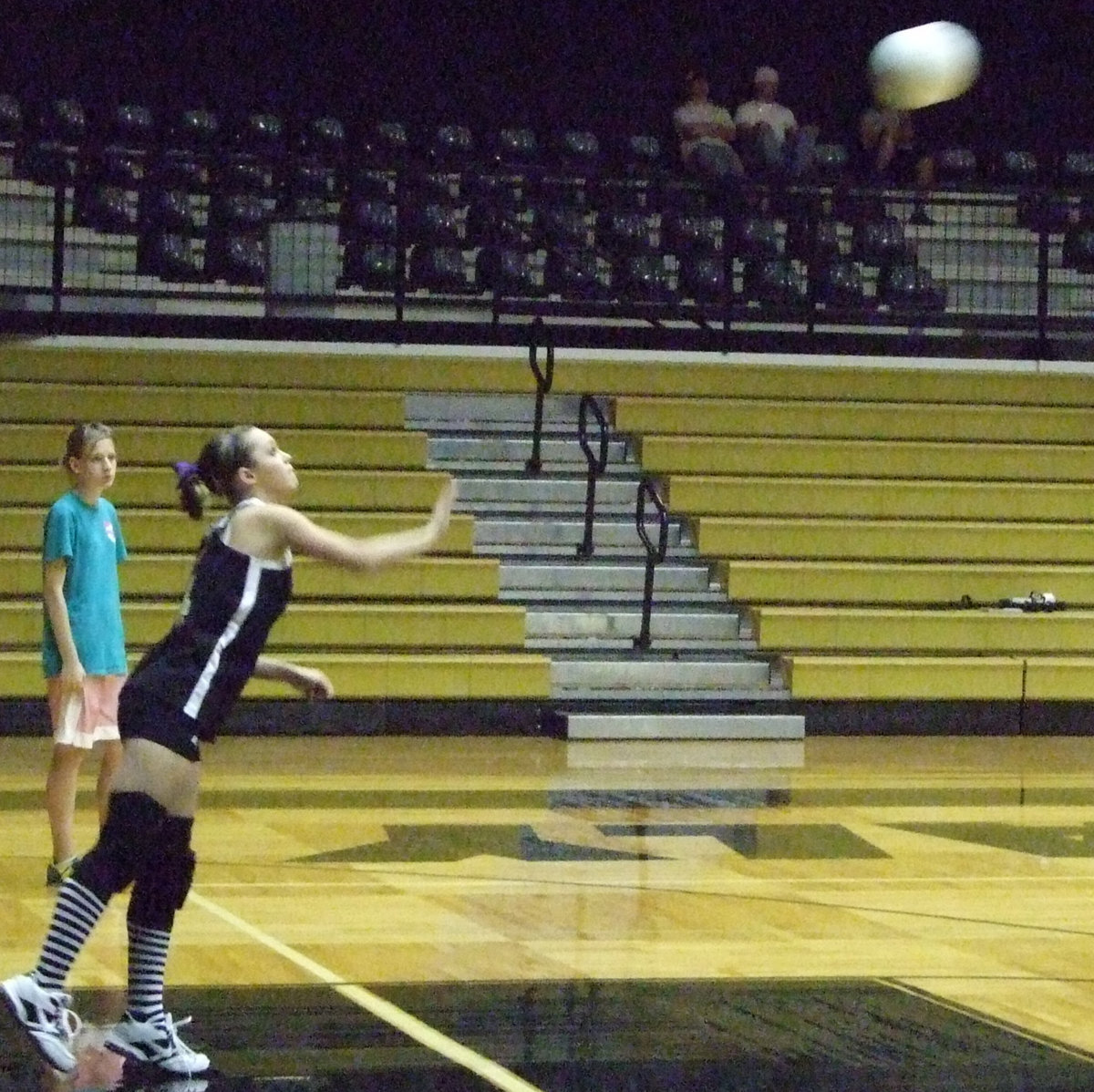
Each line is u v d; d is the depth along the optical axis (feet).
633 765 50.08
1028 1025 24.29
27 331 62.39
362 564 20.72
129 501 58.39
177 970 26.66
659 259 69.92
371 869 35.01
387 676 54.95
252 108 76.95
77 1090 20.61
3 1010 23.84
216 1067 21.59
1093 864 36.78
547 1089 20.90
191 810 21.20
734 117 79.87
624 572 60.08
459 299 66.80
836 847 38.29
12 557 55.42
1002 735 58.23
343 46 77.61
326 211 69.46
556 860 36.17
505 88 79.10
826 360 69.36
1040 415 66.54
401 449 61.52
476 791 44.91
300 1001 24.90
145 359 62.90
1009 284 74.02
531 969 27.07
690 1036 23.43
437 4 78.18
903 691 57.57
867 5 81.20
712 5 80.33
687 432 64.69
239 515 21.07
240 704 54.29
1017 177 77.25
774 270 69.72
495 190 68.54
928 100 58.90
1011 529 62.34
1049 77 82.53
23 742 51.83
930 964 27.89
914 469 64.34
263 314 69.21
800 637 58.44
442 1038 23.07
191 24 76.38
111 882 20.72
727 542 61.05
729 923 30.71
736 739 55.52
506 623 57.00
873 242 71.51
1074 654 59.62
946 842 39.09
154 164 67.21
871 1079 21.59
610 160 78.23
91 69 75.56
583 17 79.41
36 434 59.06
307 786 45.27
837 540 61.46
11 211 71.15
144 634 54.90
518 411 65.36
